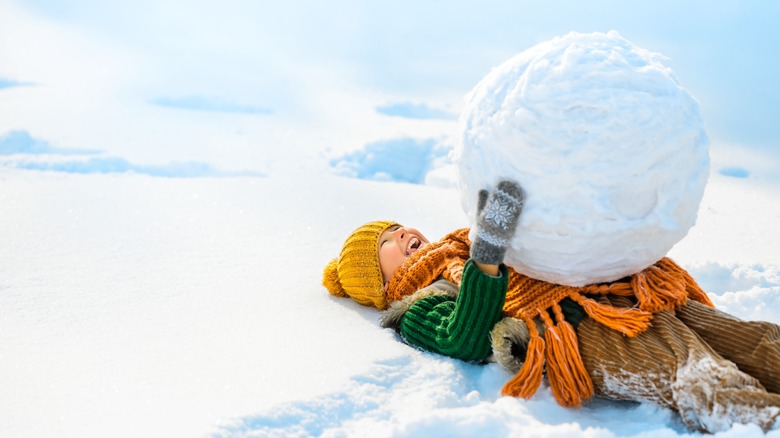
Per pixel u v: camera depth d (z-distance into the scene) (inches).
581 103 87.8
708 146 91.4
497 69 94.9
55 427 86.6
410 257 113.7
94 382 93.7
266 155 226.8
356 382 93.4
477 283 95.1
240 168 210.7
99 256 130.5
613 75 89.1
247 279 123.1
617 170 87.4
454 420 85.2
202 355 99.0
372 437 83.9
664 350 90.9
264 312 111.3
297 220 150.9
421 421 84.7
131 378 94.3
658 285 97.0
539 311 97.6
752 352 91.0
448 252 111.3
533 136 88.3
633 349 92.4
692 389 87.0
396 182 200.4
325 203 162.4
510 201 89.9
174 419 87.1
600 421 91.2
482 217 92.0
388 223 118.9
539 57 91.7
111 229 143.3
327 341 102.4
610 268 92.7
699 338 92.6
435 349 101.1
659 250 92.6
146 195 166.2
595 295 97.6
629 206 88.7
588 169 87.6
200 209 155.9
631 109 87.7
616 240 90.0
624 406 94.6
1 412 88.7
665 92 89.7
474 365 100.4
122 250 133.5
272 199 164.7
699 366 87.7
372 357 98.0
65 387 92.9
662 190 89.0
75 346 101.3
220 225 147.0
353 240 116.8
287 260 131.5
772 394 83.8
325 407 89.0
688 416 87.7
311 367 96.0
